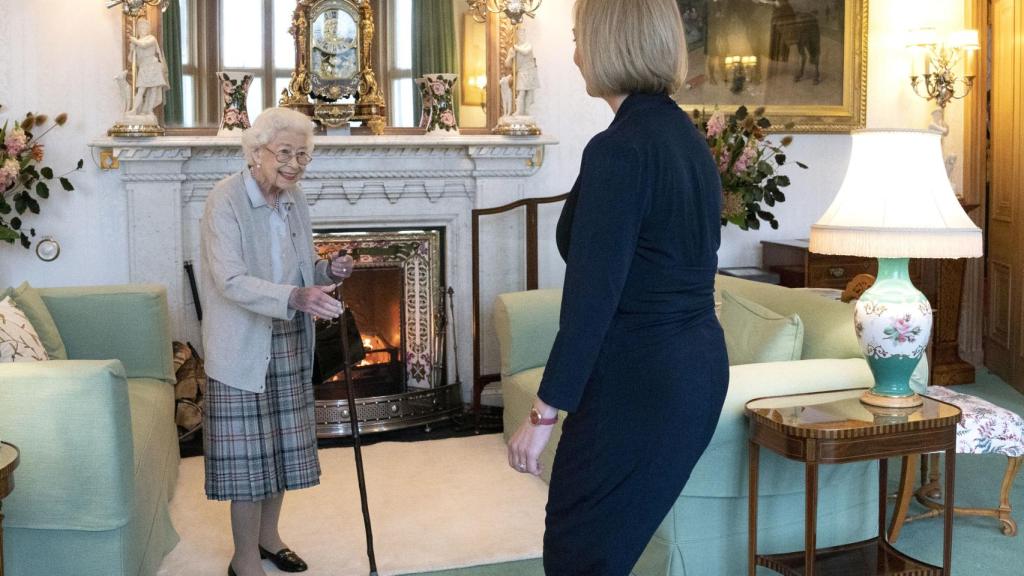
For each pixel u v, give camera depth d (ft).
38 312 11.94
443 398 16.10
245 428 9.34
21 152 13.92
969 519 11.87
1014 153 18.70
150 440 10.39
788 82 18.42
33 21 14.64
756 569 9.96
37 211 14.29
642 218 5.79
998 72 19.48
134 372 12.90
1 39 14.51
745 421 9.46
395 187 16.21
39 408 8.66
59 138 14.84
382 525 11.55
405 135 16.16
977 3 19.33
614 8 6.09
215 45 15.65
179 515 11.98
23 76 14.65
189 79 15.53
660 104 6.12
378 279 16.87
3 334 10.59
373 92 16.01
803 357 11.28
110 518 8.82
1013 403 17.56
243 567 9.68
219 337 9.24
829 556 9.30
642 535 6.07
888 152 9.31
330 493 12.68
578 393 5.74
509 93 16.34
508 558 10.59
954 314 18.79
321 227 16.10
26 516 8.72
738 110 16.49
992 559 10.58
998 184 19.62
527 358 14.33
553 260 17.21
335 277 10.18
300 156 9.25
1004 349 19.25
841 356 10.77
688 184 5.94
